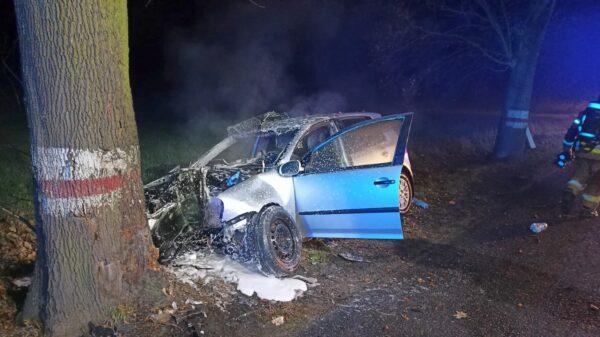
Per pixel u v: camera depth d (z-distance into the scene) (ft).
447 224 23.77
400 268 18.25
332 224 18.19
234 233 16.81
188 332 13.05
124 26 13.07
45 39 11.92
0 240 18.65
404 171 23.85
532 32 36.32
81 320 12.80
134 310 13.38
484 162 37.35
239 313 14.20
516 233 22.18
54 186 12.44
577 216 23.75
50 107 12.16
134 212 13.70
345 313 14.62
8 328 13.00
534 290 16.38
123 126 13.20
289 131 20.66
